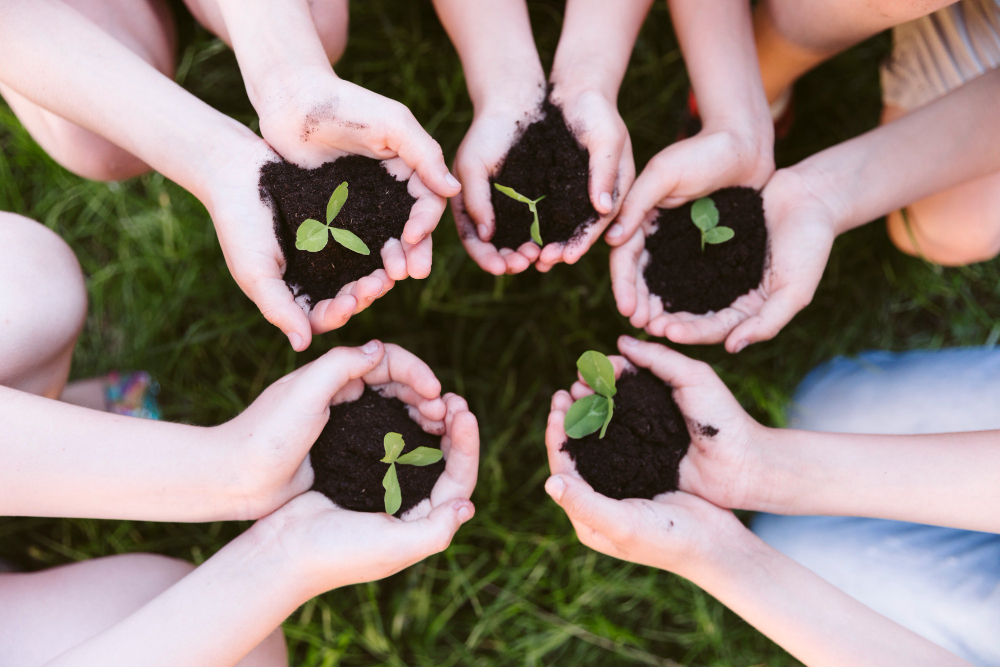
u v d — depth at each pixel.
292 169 0.61
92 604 0.62
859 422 0.74
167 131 0.60
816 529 0.71
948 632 0.66
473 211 0.64
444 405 0.63
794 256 0.65
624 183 0.64
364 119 0.58
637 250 0.66
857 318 0.79
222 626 0.58
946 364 0.74
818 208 0.65
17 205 0.77
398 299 0.78
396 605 0.75
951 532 0.69
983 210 0.71
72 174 0.77
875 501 0.61
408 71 0.78
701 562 0.61
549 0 0.79
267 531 0.59
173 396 0.77
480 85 0.65
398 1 0.79
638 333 0.78
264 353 0.77
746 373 0.78
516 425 0.78
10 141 0.77
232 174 0.60
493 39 0.65
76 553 0.75
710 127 0.66
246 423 0.58
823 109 0.81
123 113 0.60
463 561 0.77
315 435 0.58
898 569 0.68
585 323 0.78
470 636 0.76
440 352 0.78
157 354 0.77
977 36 0.68
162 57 0.69
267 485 0.58
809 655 0.61
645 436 0.63
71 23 0.60
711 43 0.66
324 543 0.58
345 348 0.59
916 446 0.61
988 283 0.80
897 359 0.77
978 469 0.60
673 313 0.67
